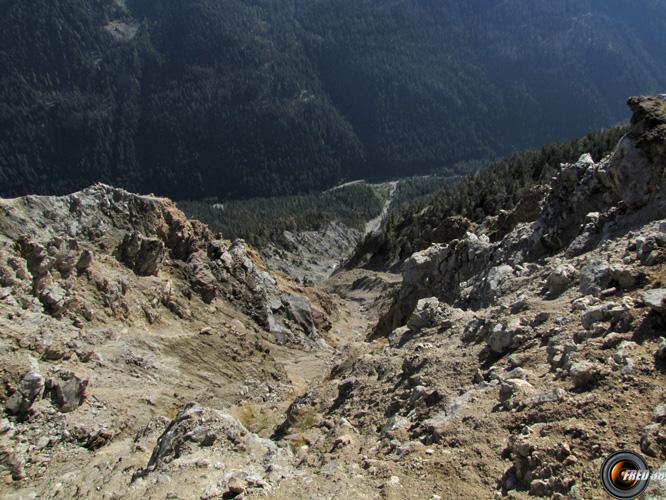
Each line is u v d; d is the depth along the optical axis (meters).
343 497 11.03
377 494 11.04
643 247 17.23
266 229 191.75
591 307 14.98
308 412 20.61
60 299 31.25
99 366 28.80
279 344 52.25
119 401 25.91
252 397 30.59
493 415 12.63
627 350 12.28
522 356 15.05
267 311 54.62
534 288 21.56
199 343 38.47
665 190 22.39
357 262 135.88
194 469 13.70
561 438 10.58
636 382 11.28
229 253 57.97
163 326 39.25
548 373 13.59
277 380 40.03
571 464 9.91
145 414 25.95
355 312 93.50
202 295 48.09
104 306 35.22
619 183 24.86
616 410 10.77
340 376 24.98
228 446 15.25
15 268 30.08
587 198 30.69
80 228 40.41
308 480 12.08
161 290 41.84
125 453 20.28
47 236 36.91
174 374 32.84
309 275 168.62
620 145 25.22
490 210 108.06
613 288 16.03
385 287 101.56
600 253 20.78
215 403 29.19
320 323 66.12
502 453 11.42
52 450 20.83
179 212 51.47
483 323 19.05
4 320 26.50
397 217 150.12
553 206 33.50
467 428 12.57
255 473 12.97
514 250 34.03
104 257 39.78
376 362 21.14
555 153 119.06
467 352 17.66
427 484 11.16
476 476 11.03
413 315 25.08
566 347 13.66
